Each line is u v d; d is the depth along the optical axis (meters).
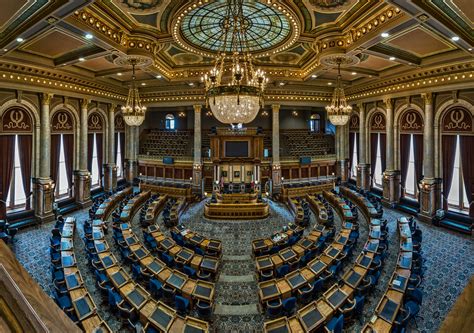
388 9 8.08
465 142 12.85
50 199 14.36
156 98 20.66
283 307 7.35
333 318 6.62
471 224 12.72
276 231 14.23
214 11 9.75
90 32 8.62
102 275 8.41
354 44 9.99
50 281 9.03
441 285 8.77
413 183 16.05
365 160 19.33
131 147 22.27
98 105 18.17
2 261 1.29
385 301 6.60
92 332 5.57
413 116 15.42
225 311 7.93
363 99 18.58
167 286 8.09
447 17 6.98
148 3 8.58
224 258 11.23
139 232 13.42
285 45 12.08
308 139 25.03
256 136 18.94
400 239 11.02
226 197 17.22
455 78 12.38
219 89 6.54
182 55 14.27
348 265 10.17
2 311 1.23
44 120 13.88
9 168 12.90
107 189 19.31
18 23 7.43
